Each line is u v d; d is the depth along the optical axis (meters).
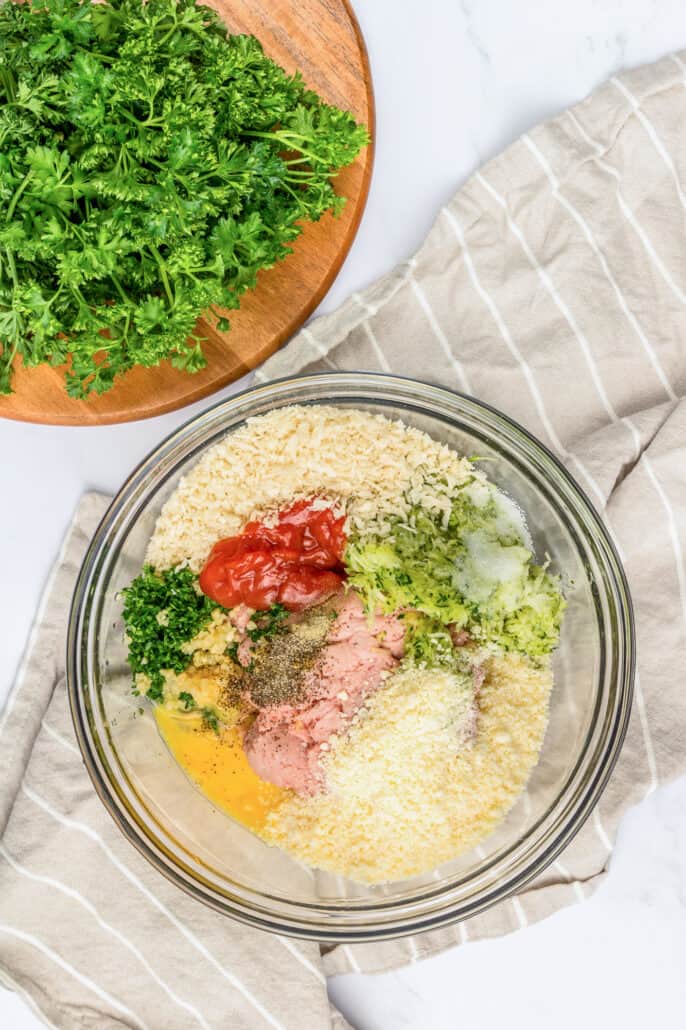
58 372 0.75
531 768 0.72
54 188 0.66
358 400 0.74
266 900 0.73
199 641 0.72
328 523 0.73
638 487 0.76
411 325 0.77
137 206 0.67
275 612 0.72
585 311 0.77
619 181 0.77
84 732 0.72
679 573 0.76
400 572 0.71
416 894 0.73
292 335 0.76
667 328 0.77
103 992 0.75
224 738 0.72
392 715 0.70
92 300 0.69
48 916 0.75
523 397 0.77
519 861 0.72
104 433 0.79
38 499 0.79
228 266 0.69
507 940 0.79
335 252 0.75
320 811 0.71
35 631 0.78
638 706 0.76
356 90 0.74
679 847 0.78
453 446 0.74
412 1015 0.78
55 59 0.67
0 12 0.69
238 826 0.73
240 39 0.69
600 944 0.78
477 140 0.79
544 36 0.79
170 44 0.67
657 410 0.76
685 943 0.78
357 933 0.71
